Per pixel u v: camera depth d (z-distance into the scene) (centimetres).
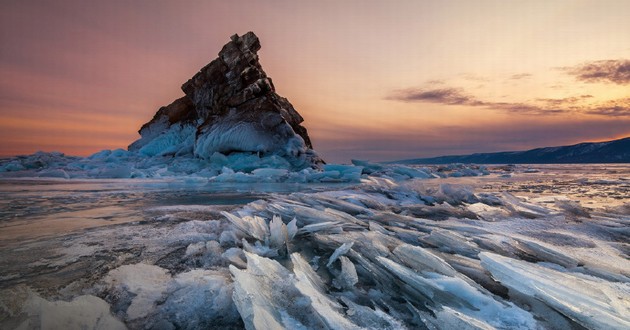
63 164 1894
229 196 730
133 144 2469
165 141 2233
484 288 193
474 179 1473
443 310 163
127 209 518
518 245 287
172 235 328
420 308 170
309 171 1627
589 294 174
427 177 1636
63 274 217
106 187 988
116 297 180
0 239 313
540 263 249
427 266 221
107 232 343
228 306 168
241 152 1792
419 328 149
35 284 199
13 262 242
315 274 212
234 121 1802
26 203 597
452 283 189
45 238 317
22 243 297
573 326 150
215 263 242
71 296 182
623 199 646
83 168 1722
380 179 873
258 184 1200
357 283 205
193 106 2292
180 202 619
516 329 148
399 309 170
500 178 1534
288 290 179
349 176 1474
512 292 188
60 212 488
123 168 1505
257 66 2091
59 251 271
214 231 348
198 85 2086
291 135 1877
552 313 162
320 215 386
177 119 2308
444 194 633
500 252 274
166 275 215
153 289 190
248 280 176
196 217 438
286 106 2283
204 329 148
